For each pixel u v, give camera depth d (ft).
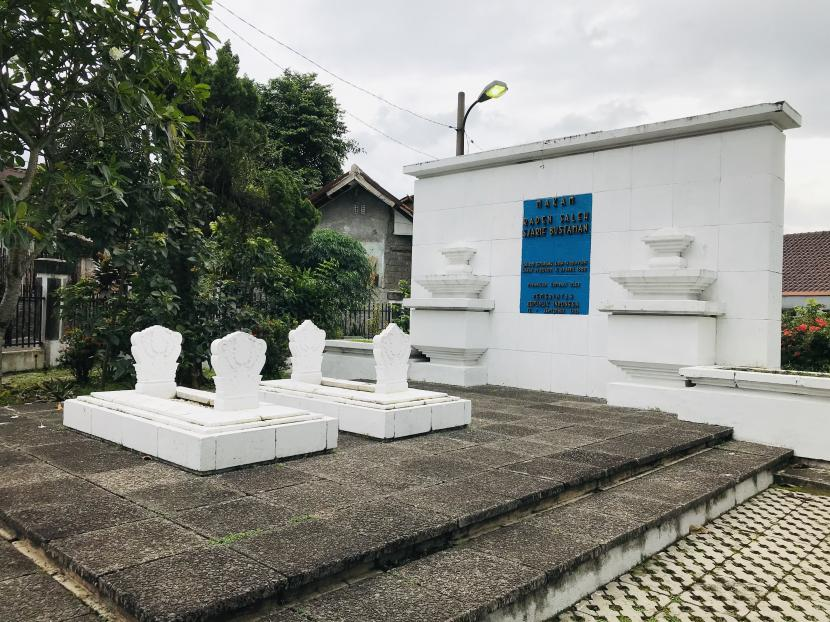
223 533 11.59
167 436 16.57
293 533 11.64
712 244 27.73
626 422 24.13
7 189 23.63
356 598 9.89
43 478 15.11
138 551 10.62
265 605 9.41
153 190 27.81
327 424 18.43
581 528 13.51
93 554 10.46
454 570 11.06
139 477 15.30
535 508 14.67
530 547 12.29
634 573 13.34
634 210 30.04
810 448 21.76
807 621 11.53
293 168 79.41
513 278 34.45
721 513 17.38
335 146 85.61
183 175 33.19
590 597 12.16
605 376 30.76
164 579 9.49
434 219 38.42
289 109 82.02
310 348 25.32
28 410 24.44
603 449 19.36
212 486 14.67
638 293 28.53
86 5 22.74
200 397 19.89
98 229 27.14
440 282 35.91
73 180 23.50
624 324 28.30
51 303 37.11
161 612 8.41
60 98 24.45
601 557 12.58
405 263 73.67
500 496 14.20
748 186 26.84
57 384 29.25
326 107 84.28
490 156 34.94
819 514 17.62
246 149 38.34
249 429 16.60
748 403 23.13
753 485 19.26
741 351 26.89
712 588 12.76
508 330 34.58
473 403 28.66
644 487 17.01
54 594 9.81
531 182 33.88
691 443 20.90
